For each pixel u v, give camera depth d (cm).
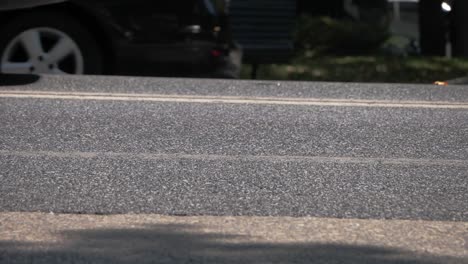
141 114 737
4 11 904
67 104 771
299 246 408
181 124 701
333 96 854
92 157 588
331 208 479
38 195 493
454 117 761
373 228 443
